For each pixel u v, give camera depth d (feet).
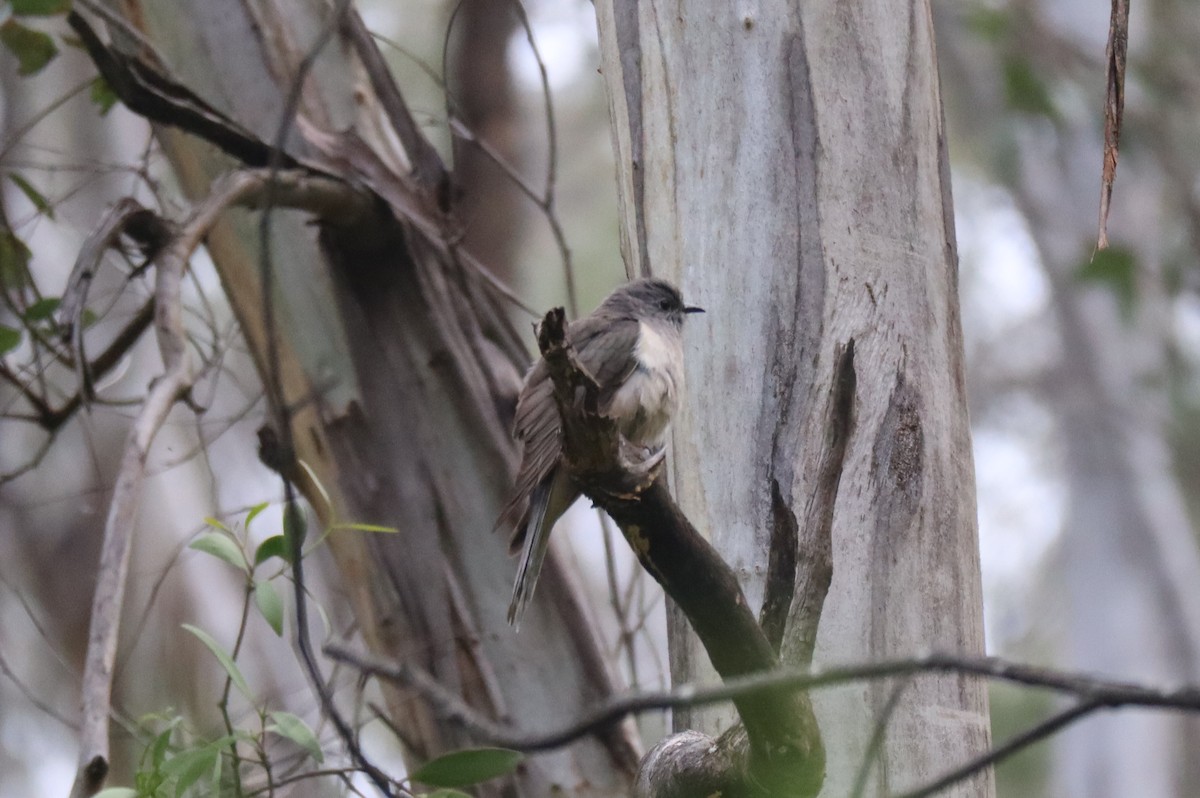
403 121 35.60
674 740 20.93
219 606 50.62
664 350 25.95
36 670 57.06
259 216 34.32
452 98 41.98
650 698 13.55
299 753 28.99
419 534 33.81
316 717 32.96
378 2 69.00
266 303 18.12
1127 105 70.13
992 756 13.32
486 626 33.55
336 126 35.17
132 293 47.24
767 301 24.40
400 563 33.81
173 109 30.66
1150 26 71.77
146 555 49.52
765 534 23.29
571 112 74.79
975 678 22.98
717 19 25.93
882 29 25.73
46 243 49.60
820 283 24.30
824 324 24.06
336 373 34.12
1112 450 75.36
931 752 22.25
